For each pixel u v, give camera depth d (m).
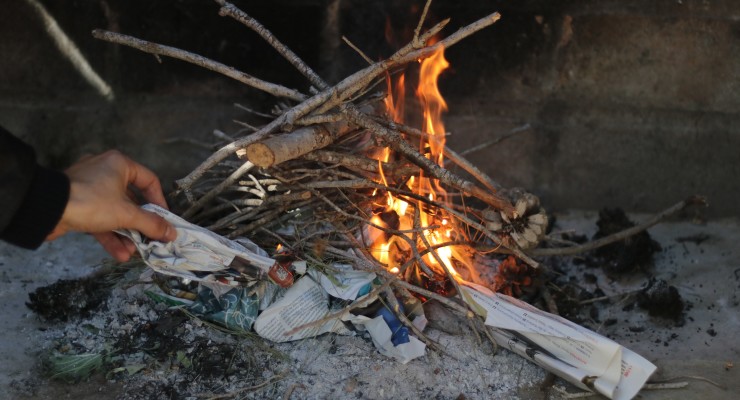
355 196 1.47
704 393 1.36
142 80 1.70
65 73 1.70
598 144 1.75
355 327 1.40
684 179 1.76
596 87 1.72
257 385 1.33
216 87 1.71
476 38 1.69
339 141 1.47
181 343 1.38
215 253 1.32
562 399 1.34
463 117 1.73
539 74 1.71
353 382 1.33
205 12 1.66
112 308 1.44
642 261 1.62
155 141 1.73
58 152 1.73
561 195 1.78
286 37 1.68
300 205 1.47
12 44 1.68
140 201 1.59
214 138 1.73
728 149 1.74
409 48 1.36
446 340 1.40
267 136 1.41
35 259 1.60
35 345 1.39
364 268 1.40
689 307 1.55
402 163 1.43
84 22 1.67
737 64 1.69
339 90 1.38
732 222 1.76
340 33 1.67
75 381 1.34
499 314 1.38
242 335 1.39
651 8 1.67
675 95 1.72
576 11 1.67
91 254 1.62
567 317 1.51
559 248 1.55
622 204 1.78
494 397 1.34
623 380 1.33
